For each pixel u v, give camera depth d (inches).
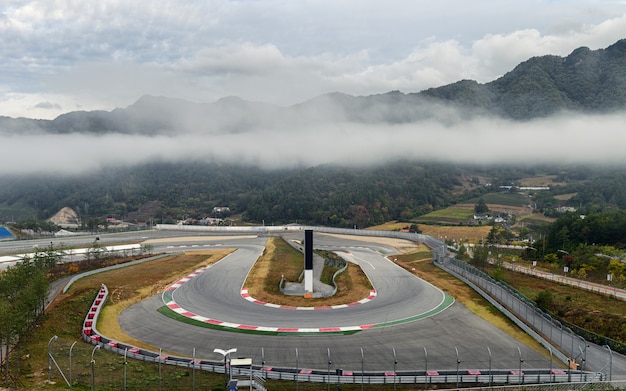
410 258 4810.5
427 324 2434.8
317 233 7578.7
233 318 2534.5
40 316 2370.8
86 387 1617.9
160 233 7209.6
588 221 4562.0
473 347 2110.0
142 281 3326.8
